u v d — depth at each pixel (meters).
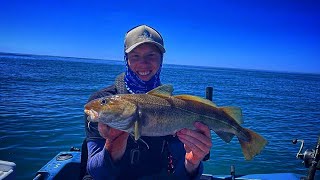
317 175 1.95
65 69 16.20
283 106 6.11
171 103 0.73
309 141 3.06
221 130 0.77
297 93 10.36
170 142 0.83
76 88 6.65
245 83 14.64
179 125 0.72
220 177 1.24
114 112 0.69
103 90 0.88
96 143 0.79
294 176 1.25
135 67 0.85
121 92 0.87
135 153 0.80
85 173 0.86
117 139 0.72
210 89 1.16
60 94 5.45
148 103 0.71
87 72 14.61
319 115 5.14
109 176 0.73
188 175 0.79
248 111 5.04
